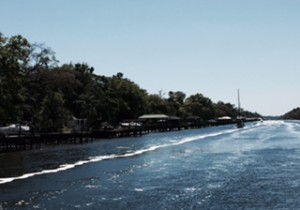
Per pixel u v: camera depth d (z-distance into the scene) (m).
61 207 24.28
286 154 54.47
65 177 35.75
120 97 150.50
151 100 189.75
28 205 24.69
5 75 64.69
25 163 46.44
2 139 61.16
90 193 28.34
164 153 59.59
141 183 32.59
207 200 26.34
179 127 167.25
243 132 134.75
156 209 24.00
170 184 32.31
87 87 134.38
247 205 24.88
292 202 25.41
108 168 42.03
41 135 71.31
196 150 64.50
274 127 188.12
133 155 56.69
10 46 66.44
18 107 76.00
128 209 24.00
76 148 70.12
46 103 90.56
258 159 49.25
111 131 103.94
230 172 38.69
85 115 122.50
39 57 82.94
